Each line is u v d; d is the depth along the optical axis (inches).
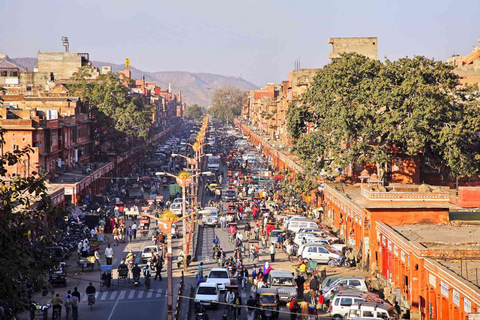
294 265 2124.8
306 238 2343.8
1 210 893.8
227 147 7288.4
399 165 2819.9
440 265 1398.9
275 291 1620.3
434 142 2454.5
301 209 3184.1
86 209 3041.3
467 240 1630.2
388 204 1984.5
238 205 3221.0
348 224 2447.1
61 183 3095.5
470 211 2129.7
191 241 2412.6
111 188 4023.1
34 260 908.6
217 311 1672.0
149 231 2847.0
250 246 2439.7
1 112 3171.8
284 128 5900.6
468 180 2861.7
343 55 2847.0
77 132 4084.6
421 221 1994.3
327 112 2810.0
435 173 2861.7
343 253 2190.0
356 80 2716.5
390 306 1462.8
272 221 2829.7
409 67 2564.0
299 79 5329.7
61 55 6382.9
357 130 2578.7
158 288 1898.4
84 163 4128.9
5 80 5920.3
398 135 2423.7
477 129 2468.0
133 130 4872.0
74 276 2032.5
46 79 5964.6
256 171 4539.9
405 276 1651.1
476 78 3944.4
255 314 1567.4
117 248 2476.6
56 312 1517.0
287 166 4446.4
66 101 4089.6
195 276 2042.3
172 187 3654.0
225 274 1840.6
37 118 3137.3
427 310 1480.1
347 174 3100.4
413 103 2439.7
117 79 4960.6
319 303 1651.1
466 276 1302.9
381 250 1934.1
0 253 860.6
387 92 2477.9
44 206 940.0
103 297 1790.1
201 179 4424.2
